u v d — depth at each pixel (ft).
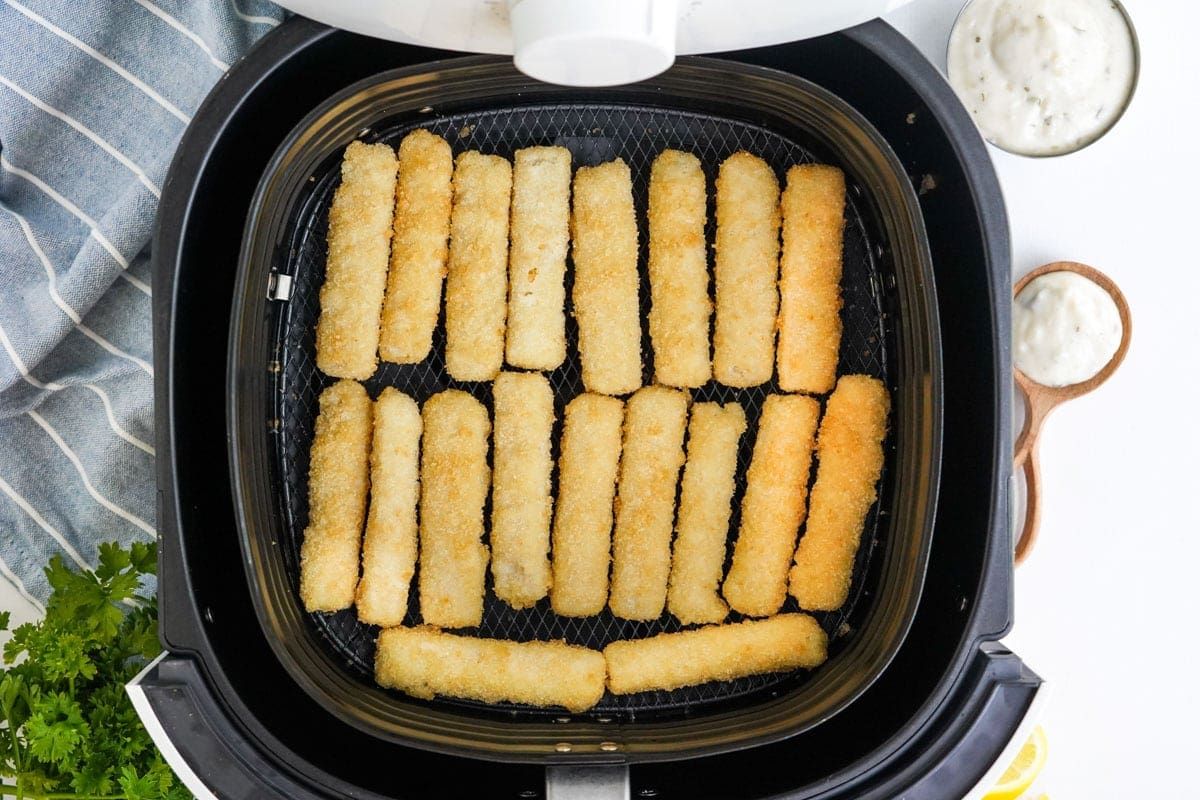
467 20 1.28
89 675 1.52
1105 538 1.82
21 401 1.72
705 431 1.62
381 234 1.59
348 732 1.52
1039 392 1.75
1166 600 1.82
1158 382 1.81
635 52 1.20
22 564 1.74
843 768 1.43
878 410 1.57
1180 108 1.78
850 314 1.61
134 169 1.72
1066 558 1.83
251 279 1.46
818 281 1.59
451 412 1.61
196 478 1.45
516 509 1.60
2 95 1.67
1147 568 1.82
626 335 1.61
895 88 1.49
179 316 1.41
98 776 1.53
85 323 1.74
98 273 1.68
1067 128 1.71
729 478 1.62
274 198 1.47
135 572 1.58
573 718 1.57
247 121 1.45
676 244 1.62
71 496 1.74
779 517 1.61
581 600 1.60
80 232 1.74
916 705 1.51
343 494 1.58
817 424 1.63
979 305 1.45
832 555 1.59
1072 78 1.68
